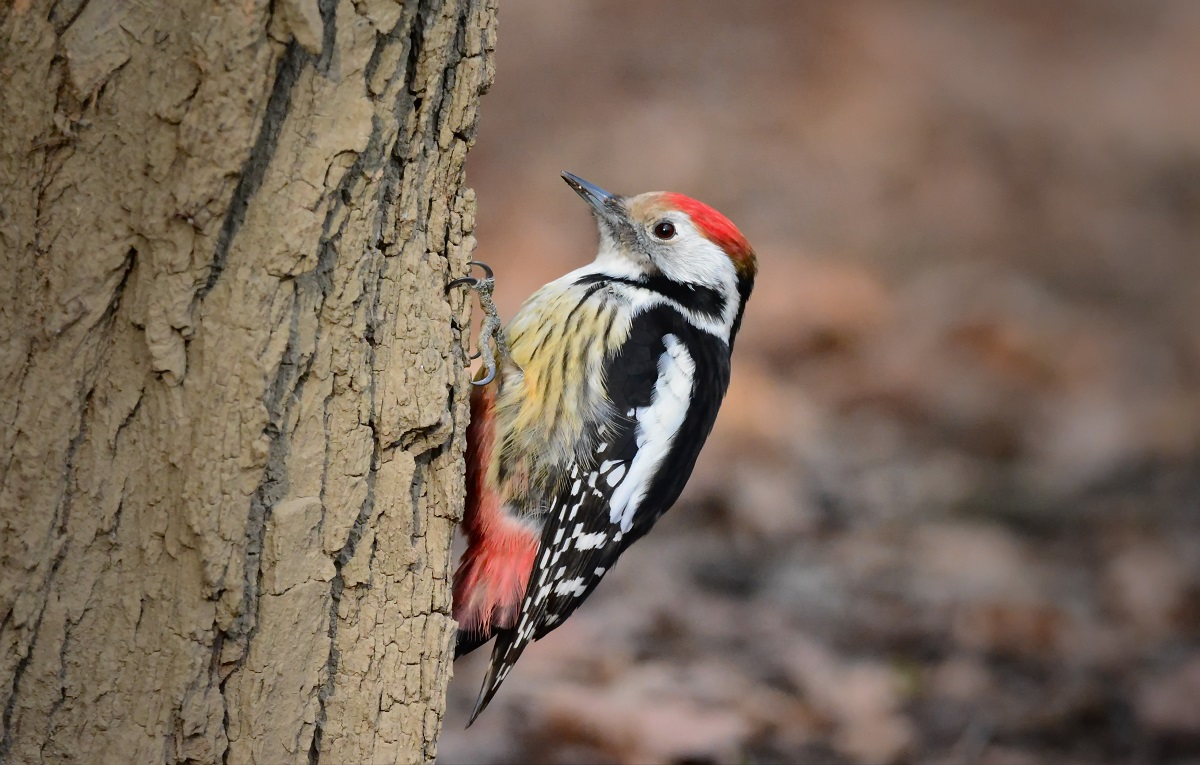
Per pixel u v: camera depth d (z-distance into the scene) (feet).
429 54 18.88
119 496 17.71
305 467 18.53
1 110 16.92
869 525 50.08
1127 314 75.97
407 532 19.66
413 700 20.03
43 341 17.35
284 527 18.31
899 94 86.99
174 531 17.79
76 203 17.17
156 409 17.62
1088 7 112.78
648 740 33.37
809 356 64.08
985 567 47.32
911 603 43.98
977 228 79.77
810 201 74.74
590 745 33.24
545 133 71.92
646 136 74.13
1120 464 58.65
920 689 38.75
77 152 17.08
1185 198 90.84
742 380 59.26
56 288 17.25
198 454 17.65
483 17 19.76
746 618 41.70
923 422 60.95
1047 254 80.84
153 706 18.01
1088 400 64.85
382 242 19.08
